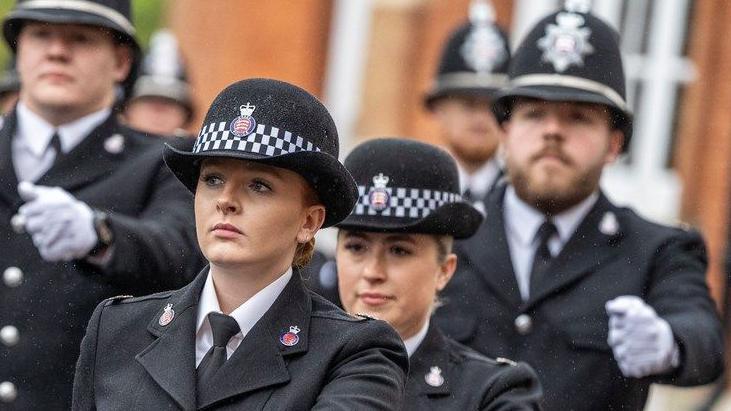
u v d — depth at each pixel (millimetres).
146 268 12000
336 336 9328
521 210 13883
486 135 17859
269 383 9164
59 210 11578
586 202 13859
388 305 11711
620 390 13375
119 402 9250
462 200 12141
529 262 13781
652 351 12422
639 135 24812
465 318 13648
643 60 24844
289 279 9445
